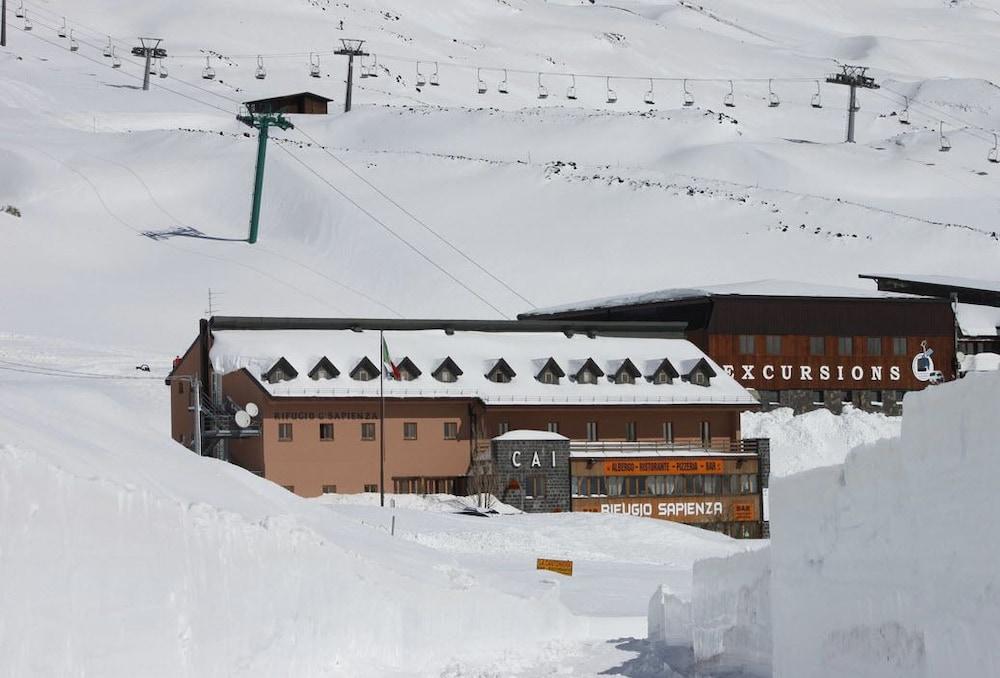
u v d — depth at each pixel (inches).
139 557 926.4
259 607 1087.6
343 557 1274.6
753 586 1125.1
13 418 1090.7
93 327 6112.2
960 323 5374.0
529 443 3964.1
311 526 1551.4
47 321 6092.5
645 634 1768.0
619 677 1282.0
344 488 3927.2
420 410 4025.6
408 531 3176.7
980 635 661.3
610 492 4047.7
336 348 4069.9
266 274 7003.0
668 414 4264.3
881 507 777.6
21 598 808.3
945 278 5999.0
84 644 852.0
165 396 4867.1
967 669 674.2
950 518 693.3
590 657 1433.3
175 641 949.2
